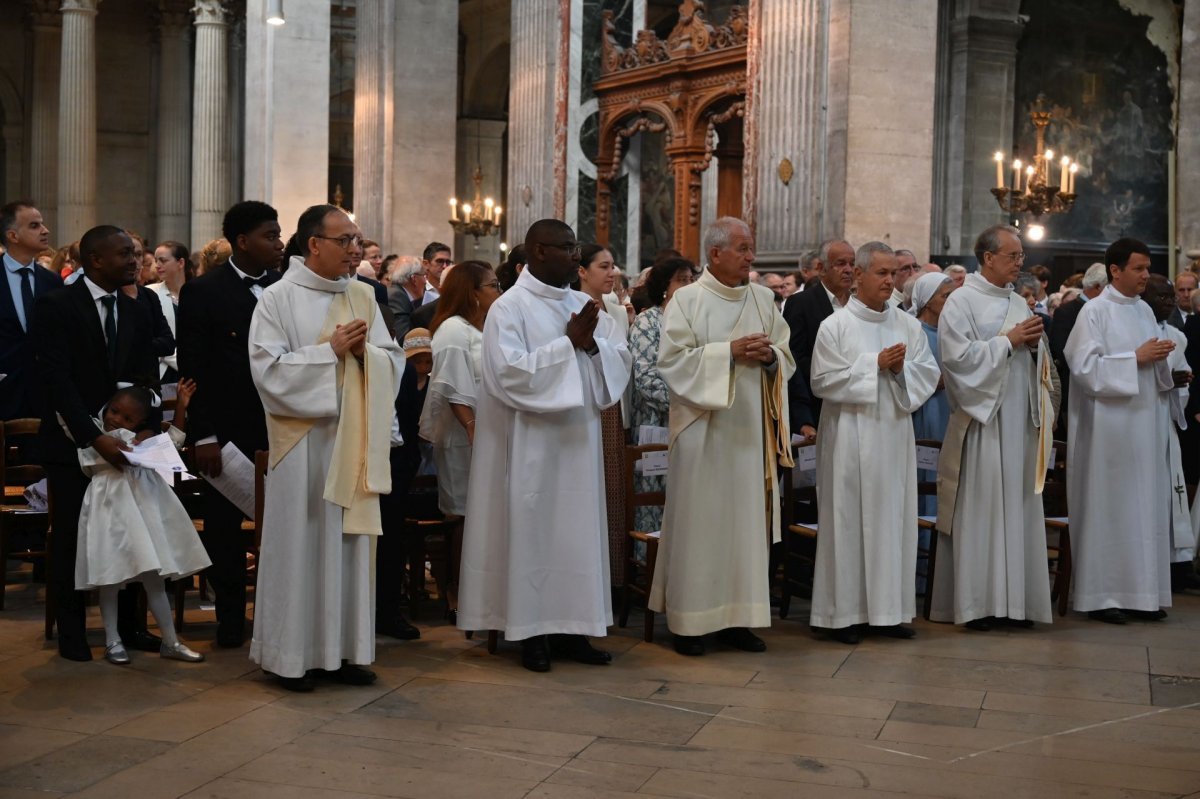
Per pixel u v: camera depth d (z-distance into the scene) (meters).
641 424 7.23
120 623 5.91
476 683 5.48
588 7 15.17
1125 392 6.67
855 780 4.37
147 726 4.83
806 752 4.65
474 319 6.52
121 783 4.25
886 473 6.27
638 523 7.23
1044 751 4.69
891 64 11.21
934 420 7.69
